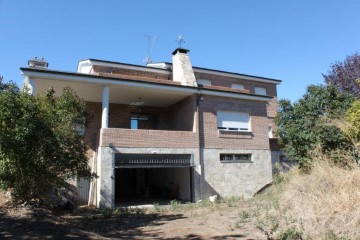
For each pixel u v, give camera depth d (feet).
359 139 35.63
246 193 62.90
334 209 26.05
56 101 37.19
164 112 73.15
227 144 63.16
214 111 63.16
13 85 32.24
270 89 93.04
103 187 50.39
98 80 53.31
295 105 47.06
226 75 86.02
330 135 40.68
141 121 72.84
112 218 40.27
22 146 30.14
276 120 49.73
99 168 51.37
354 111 36.27
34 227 26.55
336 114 42.14
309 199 30.12
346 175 29.60
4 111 29.30
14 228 25.70
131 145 54.03
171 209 48.39
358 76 64.95
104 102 54.03
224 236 27.78
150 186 73.56
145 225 35.01
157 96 64.03
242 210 40.34
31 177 32.68
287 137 46.57
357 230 23.20
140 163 54.60
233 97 65.05
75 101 37.88
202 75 83.30
